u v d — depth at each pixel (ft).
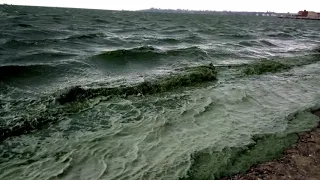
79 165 15.61
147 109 24.89
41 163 15.78
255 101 27.66
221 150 17.52
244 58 54.60
